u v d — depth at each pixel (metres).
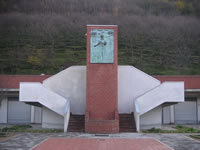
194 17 67.56
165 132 19.03
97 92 20.09
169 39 62.19
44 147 12.41
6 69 51.97
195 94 27.64
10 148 12.17
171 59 57.75
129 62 55.62
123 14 69.56
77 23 65.69
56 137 16.19
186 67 55.97
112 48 20.48
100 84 20.17
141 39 62.84
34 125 25.45
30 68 52.81
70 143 13.73
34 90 20.28
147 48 61.03
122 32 63.72
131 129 19.38
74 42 62.06
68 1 69.38
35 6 65.88
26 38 60.22
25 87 20.27
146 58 58.09
